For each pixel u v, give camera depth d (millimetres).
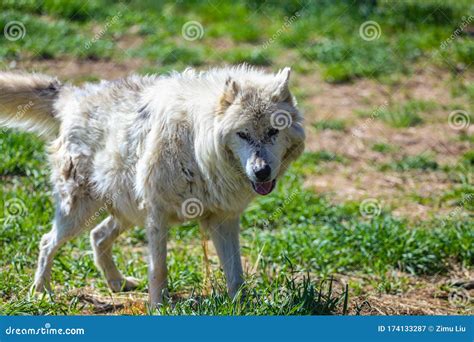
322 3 25531
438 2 25719
